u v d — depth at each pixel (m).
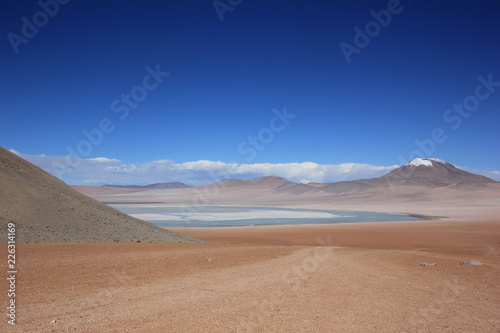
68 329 6.38
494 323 7.02
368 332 6.44
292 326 6.68
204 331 6.37
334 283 10.54
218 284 10.25
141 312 7.44
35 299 8.26
